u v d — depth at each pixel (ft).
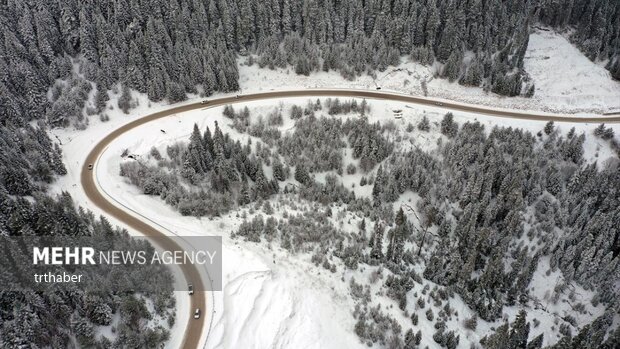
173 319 192.13
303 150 306.14
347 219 271.08
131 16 347.77
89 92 325.42
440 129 326.03
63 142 296.71
